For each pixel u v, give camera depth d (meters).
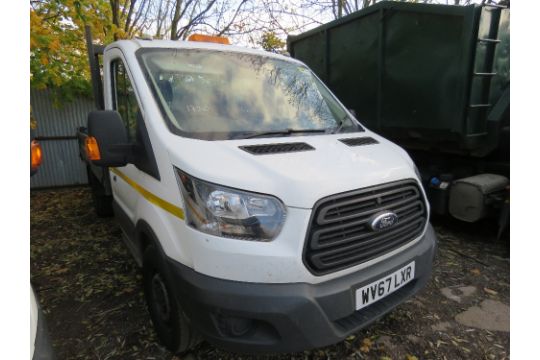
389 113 4.49
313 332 1.86
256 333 1.88
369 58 4.56
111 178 3.60
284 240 1.82
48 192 7.36
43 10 5.92
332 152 2.29
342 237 1.96
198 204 1.88
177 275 1.97
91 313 3.01
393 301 2.26
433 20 3.80
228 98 2.68
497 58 3.74
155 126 2.27
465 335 2.69
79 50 6.96
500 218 3.86
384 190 2.15
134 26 8.45
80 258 4.11
